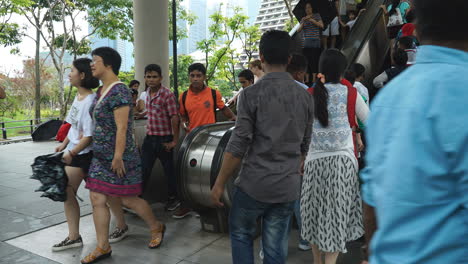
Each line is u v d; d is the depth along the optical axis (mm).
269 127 2387
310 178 3002
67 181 3656
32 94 41531
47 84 45188
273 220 2533
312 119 2621
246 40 23891
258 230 4133
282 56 2471
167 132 4766
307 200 3029
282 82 2453
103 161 3449
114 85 3398
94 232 4250
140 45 8906
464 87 812
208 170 3949
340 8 8320
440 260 809
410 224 827
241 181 2486
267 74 2480
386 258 867
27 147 11156
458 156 785
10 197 5637
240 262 2508
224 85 35250
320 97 2871
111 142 3432
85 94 3658
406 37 4344
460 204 798
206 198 4031
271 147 2385
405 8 6352
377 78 4406
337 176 2877
